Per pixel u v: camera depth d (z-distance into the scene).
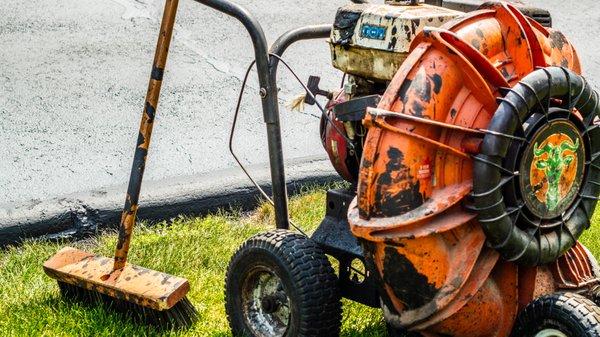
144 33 10.29
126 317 4.82
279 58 4.55
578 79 3.66
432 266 3.62
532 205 3.64
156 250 5.62
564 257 3.96
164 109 8.47
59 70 9.16
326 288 4.11
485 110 3.57
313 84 4.54
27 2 11.07
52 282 5.27
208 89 8.99
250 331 4.39
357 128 4.12
